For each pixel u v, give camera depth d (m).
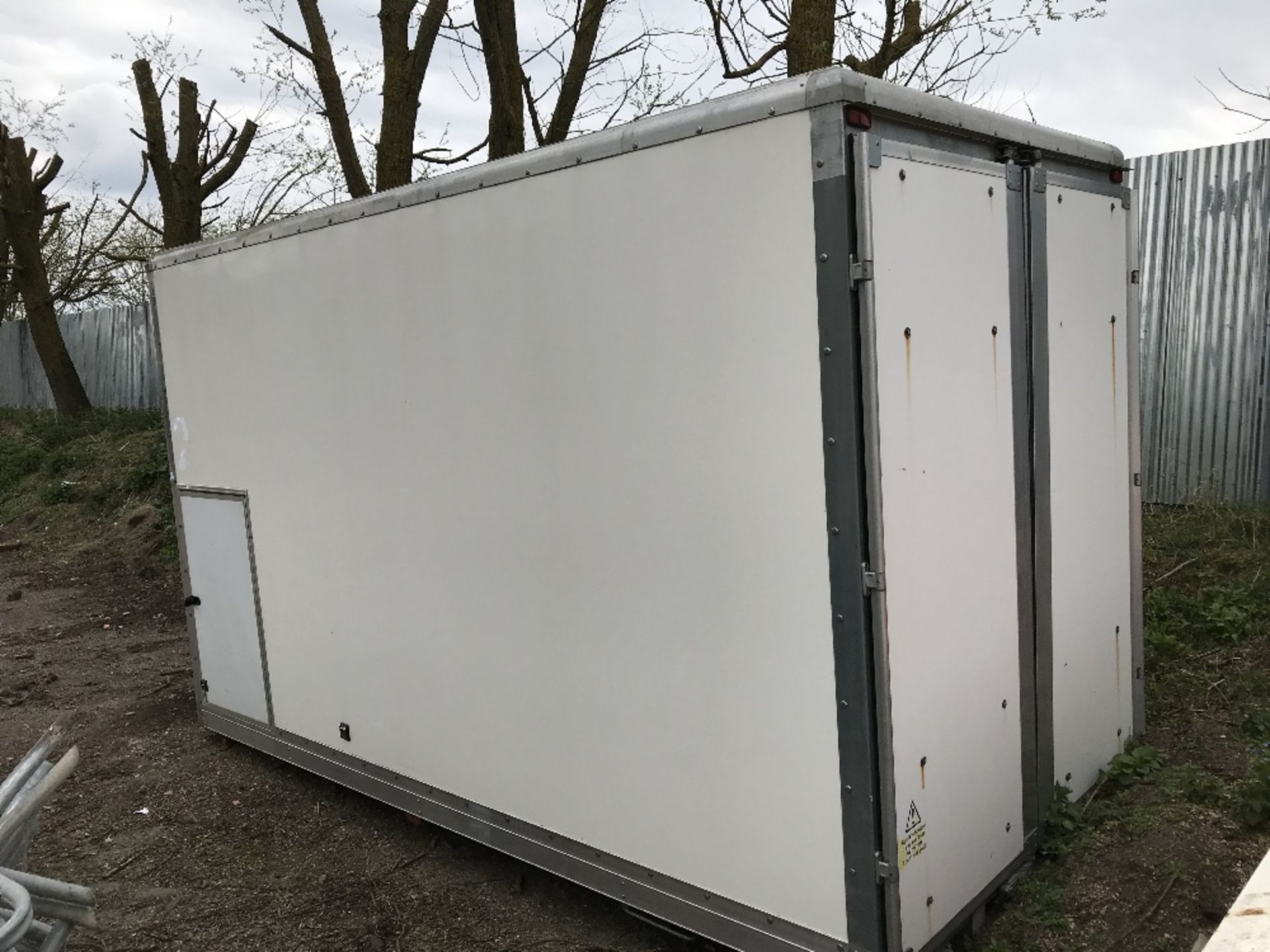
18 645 7.14
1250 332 5.57
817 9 5.07
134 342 13.97
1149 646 4.36
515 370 3.08
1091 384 3.21
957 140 2.59
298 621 4.17
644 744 2.87
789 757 2.52
